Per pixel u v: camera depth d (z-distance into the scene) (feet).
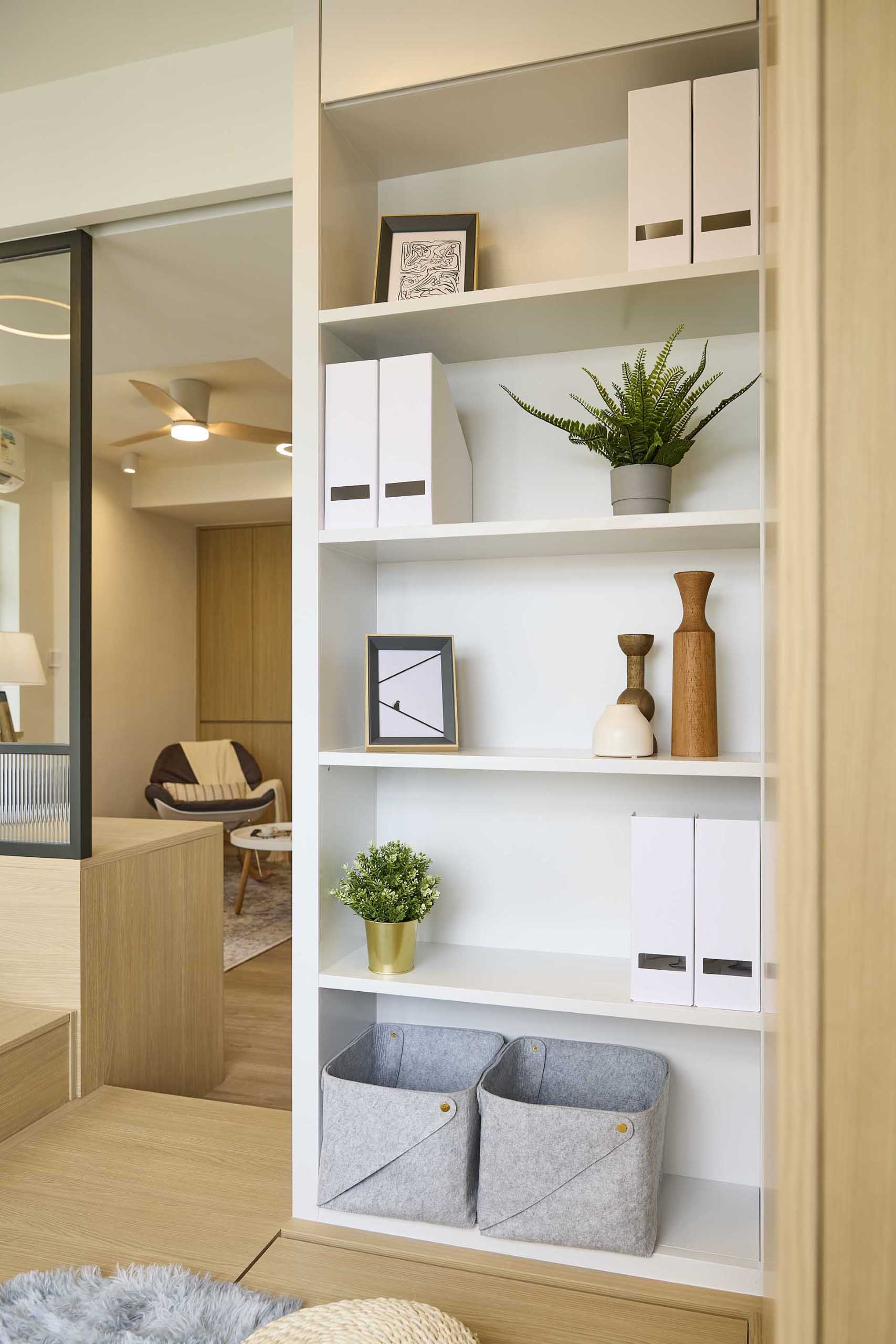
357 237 6.65
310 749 5.97
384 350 6.59
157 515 23.48
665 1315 4.93
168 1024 9.30
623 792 6.45
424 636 6.33
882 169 2.18
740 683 6.20
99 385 16.40
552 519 5.92
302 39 6.05
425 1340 4.29
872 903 2.15
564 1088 6.19
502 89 5.87
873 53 2.18
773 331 2.42
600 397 6.53
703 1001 5.31
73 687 7.93
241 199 7.22
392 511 5.86
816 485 2.20
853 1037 2.15
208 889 10.18
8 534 8.05
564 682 6.59
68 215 7.53
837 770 2.18
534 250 6.65
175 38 7.04
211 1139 7.02
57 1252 5.49
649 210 5.50
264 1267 5.34
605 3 5.53
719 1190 5.98
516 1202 5.36
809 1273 2.15
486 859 6.72
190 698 24.91
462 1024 6.69
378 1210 5.63
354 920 6.61
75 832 7.90
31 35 7.00
